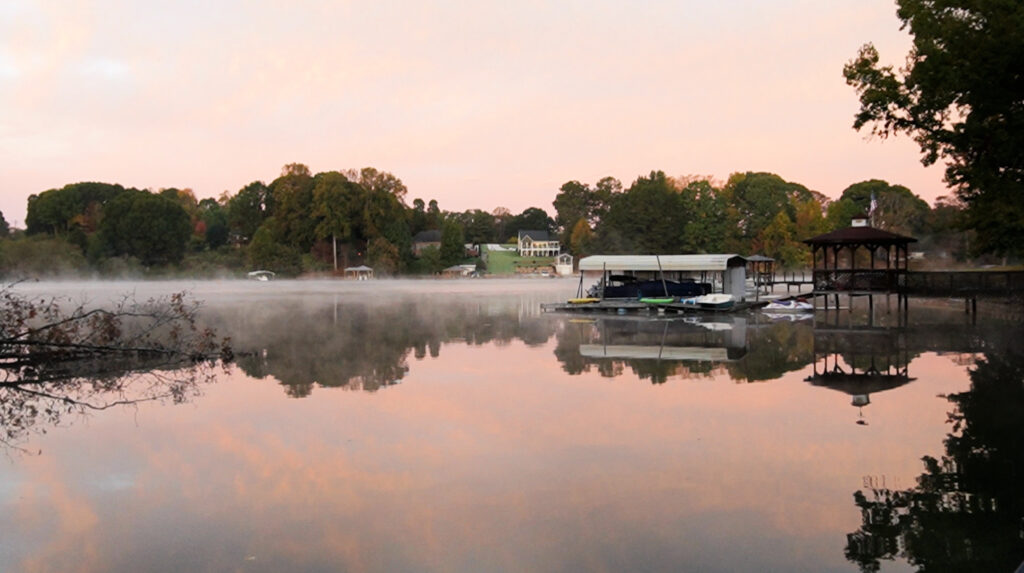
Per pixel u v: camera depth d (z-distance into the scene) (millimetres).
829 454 9453
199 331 26422
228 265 104312
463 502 7820
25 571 6250
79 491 8344
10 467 9297
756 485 8273
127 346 20812
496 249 175500
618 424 11195
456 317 33562
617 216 114875
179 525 7277
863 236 31906
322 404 12914
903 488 8109
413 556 6469
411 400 13195
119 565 6367
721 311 35500
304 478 8719
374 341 22906
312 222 111188
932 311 34531
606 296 40281
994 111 23797
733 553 6465
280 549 6668
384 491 8211
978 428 10656
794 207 113312
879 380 14875
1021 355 18156
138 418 11984
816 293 32188
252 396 13750
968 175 27359
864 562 6258
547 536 6883
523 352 20031
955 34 23891
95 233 98312
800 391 13773
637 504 7699
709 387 14312
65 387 14875
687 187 117312
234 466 9242
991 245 31031
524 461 9281
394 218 121500
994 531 6891
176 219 101375
